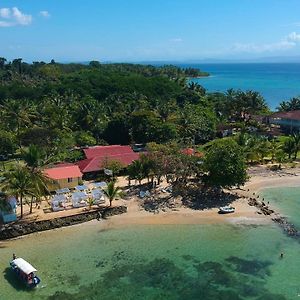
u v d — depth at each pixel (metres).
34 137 104.75
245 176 73.88
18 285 47.25
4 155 105.88
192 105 158.50
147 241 58.72
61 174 77.94
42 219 62.91
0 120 116.62
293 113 139.50
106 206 69.25
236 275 49.84
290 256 54.41
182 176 77.19
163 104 148.12
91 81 197.38
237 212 69.06
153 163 76.62
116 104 152.50
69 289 46.56
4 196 62.66
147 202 72.50
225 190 79.56
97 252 55.41
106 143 120.00
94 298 45.00
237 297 45.28
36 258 53.59
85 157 96.56
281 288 47.00
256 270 50.97
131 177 80.00
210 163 73.25
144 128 118.75
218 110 165.12
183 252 55.56
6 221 62.03
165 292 46.28
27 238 59.66
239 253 55.34
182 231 61.97
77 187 75.00
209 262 52.94
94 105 138.62
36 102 164.88
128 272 50.34
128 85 190.88
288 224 64.56
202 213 68.69
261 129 134.88
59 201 68.00
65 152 100.00
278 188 82.19
